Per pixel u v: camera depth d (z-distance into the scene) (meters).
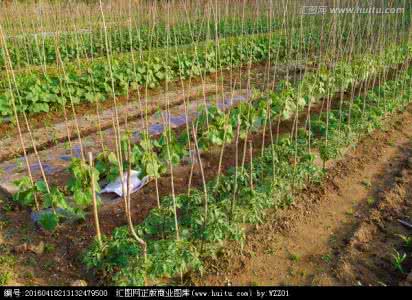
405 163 7.32
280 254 5.04
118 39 16.23
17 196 5.28
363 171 7.05
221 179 5.70
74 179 5.03
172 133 6.61
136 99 10.55
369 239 5.36
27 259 4.79
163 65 11.68
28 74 10.52
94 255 4.42
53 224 4.95
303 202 6.00
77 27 15.58
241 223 5.26
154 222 4.81
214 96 10.49
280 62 13.95
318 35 13.95
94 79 10.08
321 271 4.77
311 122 7.57
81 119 9.22
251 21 15.64
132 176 6.12
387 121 8.96
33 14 15.04
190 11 15.99
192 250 4.44
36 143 8.01
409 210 6.02
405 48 10.61
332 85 8.20
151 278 4.20
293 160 6.54
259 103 6.98
